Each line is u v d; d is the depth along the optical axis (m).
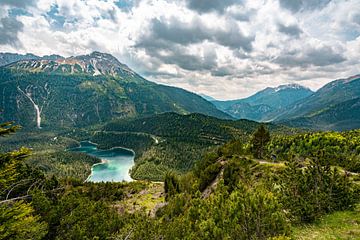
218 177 61.59
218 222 20.83
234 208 20.41
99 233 30.86
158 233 26.56
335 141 105.38
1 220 15.88
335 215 27.00
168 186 86.00
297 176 30.09
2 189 17.25
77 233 29.36
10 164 16.86
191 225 26.08
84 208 35.47
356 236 21.55
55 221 31.45
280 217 19.34
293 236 21.27
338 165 47.69
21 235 18.03
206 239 20.28
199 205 28.44
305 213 26.08
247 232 19.25
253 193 21.59
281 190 29.98
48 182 53.47
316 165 30.67
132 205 82.94
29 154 17.81
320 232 23.50
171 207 46.50
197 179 68.25
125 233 27.22
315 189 29.39
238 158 66.31
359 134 114.38
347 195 28.55
